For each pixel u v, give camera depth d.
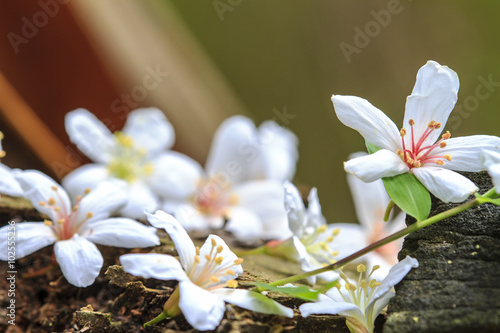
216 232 0.49
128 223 0.42
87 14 0.58
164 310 0.40
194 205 0.52
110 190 0.43
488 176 0.42
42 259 0.45
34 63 0.58
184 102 0.69
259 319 0.40
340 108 0.40
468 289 0.39
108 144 0.51
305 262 0.42
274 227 0.51
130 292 0.42
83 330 0.41
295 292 0.40
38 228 0.42
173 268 0.39
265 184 0.52
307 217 0.44
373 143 0.40
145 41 0.66
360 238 0.47
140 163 0.52
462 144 0.41
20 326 0.44
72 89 0.60
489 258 0.40
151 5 0.69
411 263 0.39
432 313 0.39
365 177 0.40
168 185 0.52
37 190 0.43
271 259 0.46
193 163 0.53
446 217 0.40
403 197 0.40
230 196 0.52
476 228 0.41
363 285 0.41
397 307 0.40
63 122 0.60
